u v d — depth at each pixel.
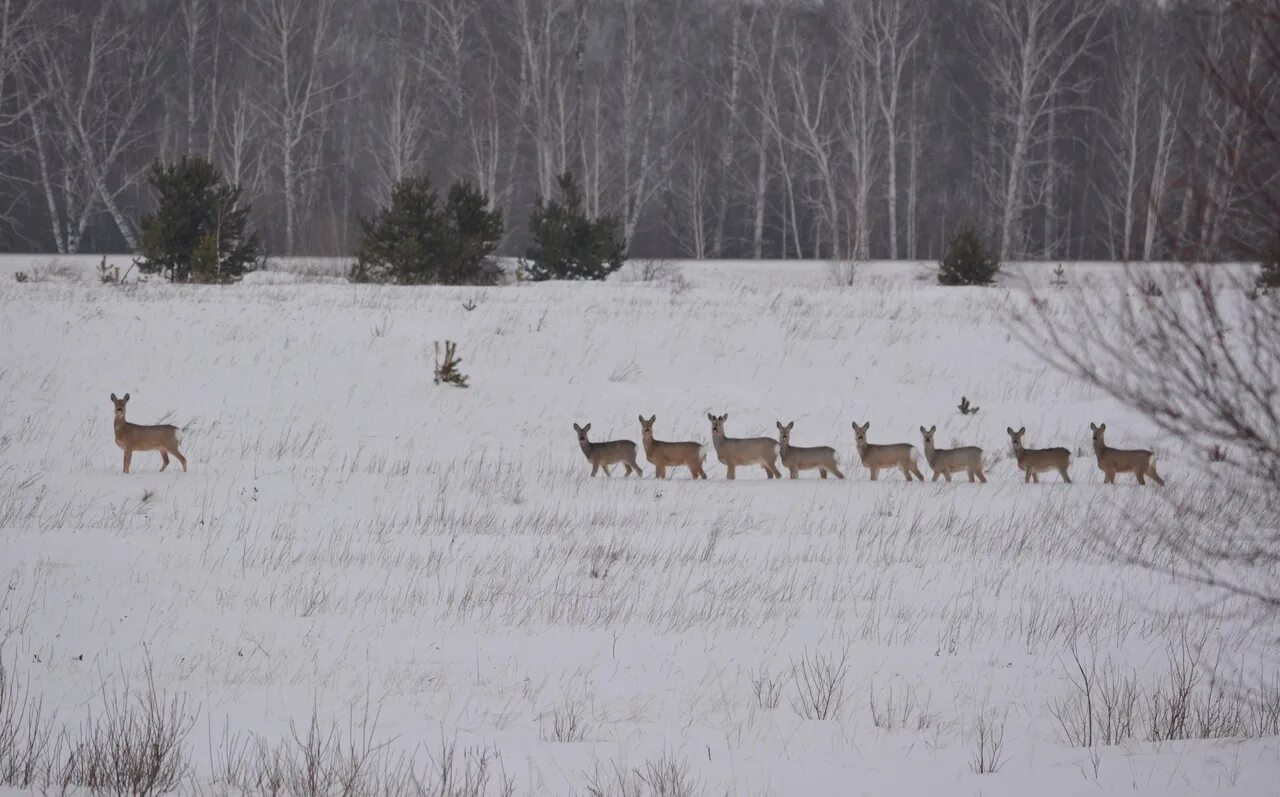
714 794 7.42
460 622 11.98
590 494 18.89
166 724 8.77
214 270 36.09
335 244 49.62
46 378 25.23
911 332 30.48
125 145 61.59
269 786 7.46
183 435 22.84
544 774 7.84
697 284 40.88
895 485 19.89
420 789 7.23
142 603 12.37
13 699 9.24
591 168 62.12
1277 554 8.55
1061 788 7.35
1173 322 6.74
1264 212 6.30
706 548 15.25
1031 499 18.50
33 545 14.55
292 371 26.61
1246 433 6.66
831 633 11.79
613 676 10.41
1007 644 11.50
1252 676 10.54
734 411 26.11
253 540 15.25
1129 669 10.78
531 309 31.30
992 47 62.41
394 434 23.80
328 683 10.05
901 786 7.50
